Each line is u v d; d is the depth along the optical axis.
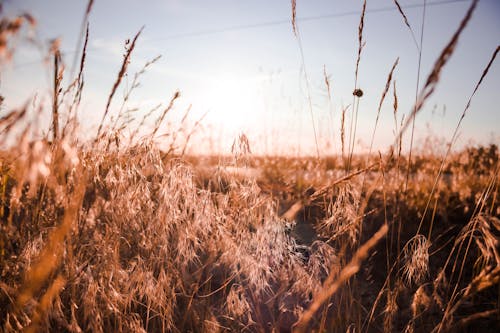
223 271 2.46
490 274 1.26
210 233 2.30
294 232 2.97
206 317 2.04
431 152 5.77
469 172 5.10
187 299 2.15
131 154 1.97
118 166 1.92
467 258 2.98
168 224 2.07
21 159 0.94
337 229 2.12
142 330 1.81
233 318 2.03
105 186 1.84
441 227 3.72
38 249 1.71
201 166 2.59
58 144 1.41
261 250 2.12
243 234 2.16
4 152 1.38
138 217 1.98
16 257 1.76
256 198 2.21
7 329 1.46
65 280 1.60
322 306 2.25
